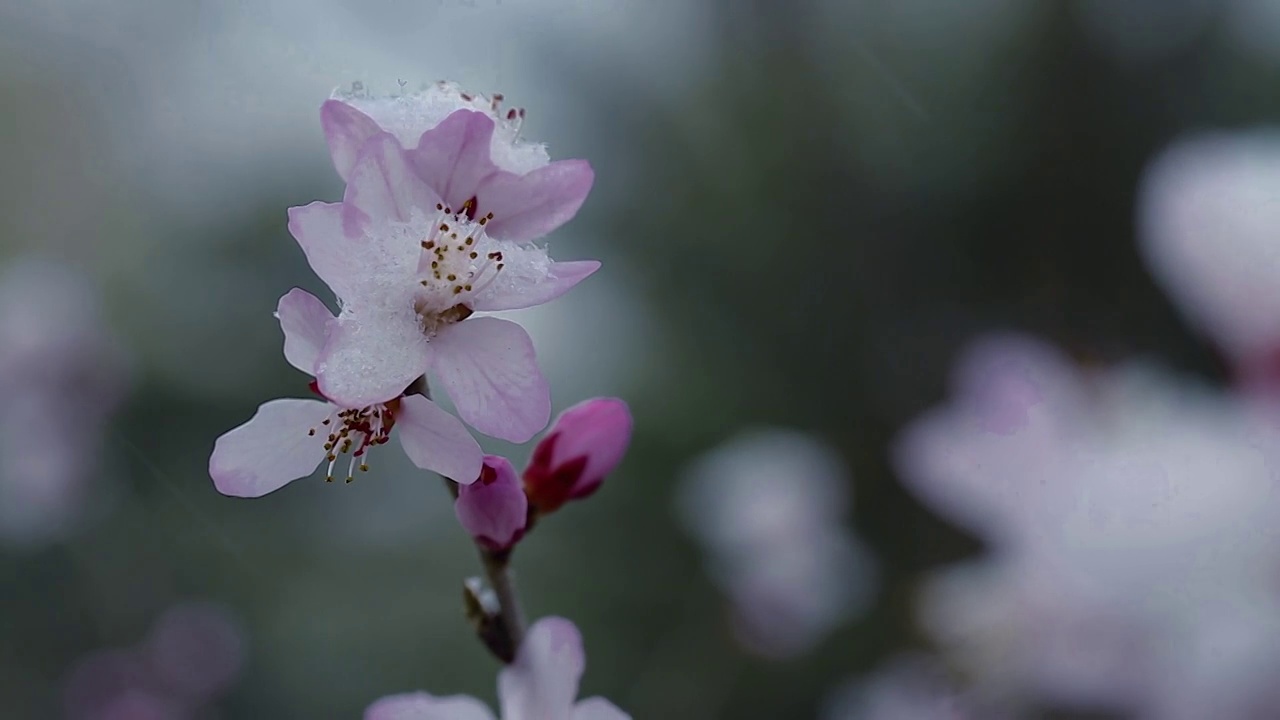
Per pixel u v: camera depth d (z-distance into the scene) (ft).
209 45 1.63
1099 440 1.13
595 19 3.22
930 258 3.69
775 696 3.28
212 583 3.53
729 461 3.19
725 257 3.74
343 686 3.51
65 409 3.39
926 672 1.54
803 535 3.08
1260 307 1.03
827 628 3.17
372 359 1.18
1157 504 1.08
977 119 3.64
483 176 1.20
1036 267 3.56
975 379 1.19
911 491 3.21
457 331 1.19
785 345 3.71
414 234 1.18
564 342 3.51
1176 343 2.93
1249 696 1.06
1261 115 3.46
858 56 3.74
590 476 1.31
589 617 3.56
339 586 3.61
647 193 3.75
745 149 3.76
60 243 3.48
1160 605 1.08
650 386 3.70
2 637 3.41
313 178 3.05
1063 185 3.56
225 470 1.19
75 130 3.19
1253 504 1.06
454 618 3.61
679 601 3.51
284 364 3.49
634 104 3.55
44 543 3.46
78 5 2.86
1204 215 1.03
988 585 1.24
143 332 3.49
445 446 1.19
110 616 3.43
